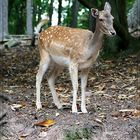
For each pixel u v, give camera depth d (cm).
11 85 1011
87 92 870
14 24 3272
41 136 616
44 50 735
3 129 638
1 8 2033
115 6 1305
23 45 1866
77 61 684
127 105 764
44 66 735
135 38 1376
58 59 716
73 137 608
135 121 657
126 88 915
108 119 669
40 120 664
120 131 621
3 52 1672
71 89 927
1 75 1173
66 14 2850
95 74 1090
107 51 1352
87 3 1288
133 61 1245
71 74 688
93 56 685
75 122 644
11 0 2956
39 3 2897
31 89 944
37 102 732
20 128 642
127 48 1348
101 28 665
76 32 698
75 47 684
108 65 1207
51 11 2411
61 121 652
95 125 629
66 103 773
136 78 1015
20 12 3119
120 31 1305
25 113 700
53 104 773
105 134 615
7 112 693
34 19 2962
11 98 802
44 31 743
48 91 909
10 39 1980
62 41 702
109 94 865
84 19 2555
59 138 607
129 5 2281
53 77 745
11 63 1397
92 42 675
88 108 738
